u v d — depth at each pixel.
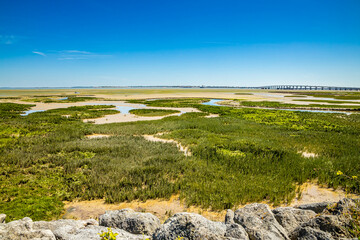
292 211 5.95
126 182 9.84
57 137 18.78
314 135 20.48
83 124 26.00
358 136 20.23
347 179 9.88
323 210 5.81
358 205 5.17
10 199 8.51
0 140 17.52
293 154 14.09
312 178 10.50
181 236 4.84
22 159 12.65
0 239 4.79
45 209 7.89
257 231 4.98
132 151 14.85
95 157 13.52
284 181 9.91
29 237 4.89
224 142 17.14
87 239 4.76
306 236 4.71
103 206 8.31
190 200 8.35
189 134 20.56
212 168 11.70
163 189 9.12
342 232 4.63
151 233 5.61
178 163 12.36
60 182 10.09
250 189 9.13
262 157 13.60
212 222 5.27
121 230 5.36
